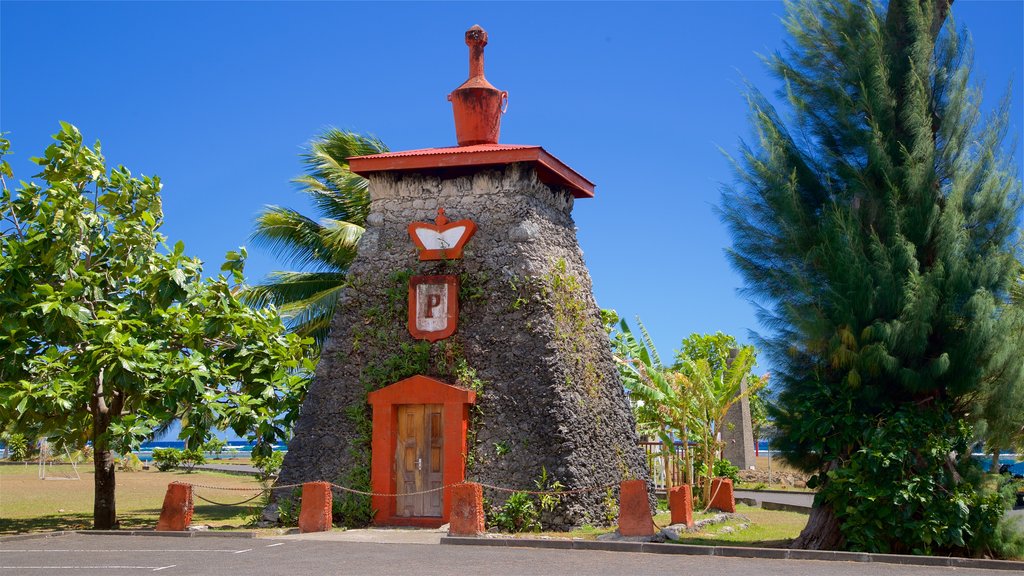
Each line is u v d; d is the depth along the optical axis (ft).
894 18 47.03
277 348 57.67
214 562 37.78
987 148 44.70
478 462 50.03
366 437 52.03
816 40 47.50
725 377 73.77
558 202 57.11
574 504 48.60
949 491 41.57
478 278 52.44
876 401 43.19
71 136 57.77
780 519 62.80
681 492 50.03
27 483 104.94
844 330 42.47
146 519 65.10
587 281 58.29
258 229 78.84
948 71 46.32
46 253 54.24
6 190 56.03
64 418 58.39
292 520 51.08
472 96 57.77
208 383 55.98
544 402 49.88
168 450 128.47
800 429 44.14
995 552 42.04
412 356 52.13
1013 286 46.03
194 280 58.59
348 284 54.75
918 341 41.86
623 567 36.32
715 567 36.55
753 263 46.93
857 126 45.27
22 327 52.42
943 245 43.29
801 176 46.57
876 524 41.47
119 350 50.49
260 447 57.00
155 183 60.90
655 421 75.77
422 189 54.80
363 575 34.17
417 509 50.96
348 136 82.23
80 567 36.52
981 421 42.96
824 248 44.19
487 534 45.73
